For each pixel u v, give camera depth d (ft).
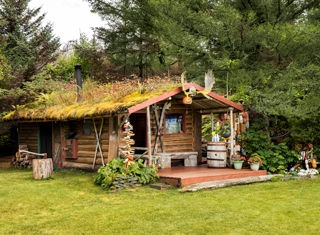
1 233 15.96
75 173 34.71
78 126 37.35
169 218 18.02
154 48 56.54
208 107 35.40
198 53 39.24
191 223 17.15
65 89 43.75
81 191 25.16
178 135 35.37
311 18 36.63
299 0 36.73
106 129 33.35
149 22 51.65
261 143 32.76
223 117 35.65
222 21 34.27
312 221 17.22
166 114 34.78
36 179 30.45
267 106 32.12
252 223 17.03
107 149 33.09
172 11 37.70
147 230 16.22
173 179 26.55
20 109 44.04
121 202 21.66
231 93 39.91
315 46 31.86
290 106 31.63
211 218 17.93
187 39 37.04
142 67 60.64
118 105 27.81
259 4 36.91
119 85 34.50
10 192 24.61
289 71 31.96
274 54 33.37
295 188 25.73
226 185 26.43
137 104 27.09
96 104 33.30
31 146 44.86
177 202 21.36
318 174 31.65
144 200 22.08
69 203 21.63
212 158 33.14
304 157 32.81
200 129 36.83
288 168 33.63
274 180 28.91
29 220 18.01
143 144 41.11
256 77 33.73
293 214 18.52
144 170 27.76
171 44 40.47
